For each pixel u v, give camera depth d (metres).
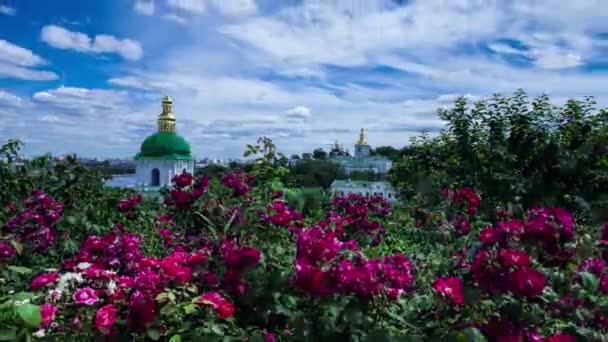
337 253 2.04
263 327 2.19
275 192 4.44
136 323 1.87
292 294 2.15
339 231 3.70
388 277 1.98
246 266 2.21
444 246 3.69
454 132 7.53
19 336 1.80
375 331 1.78
